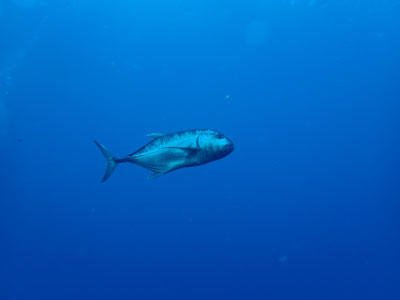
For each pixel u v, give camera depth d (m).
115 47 25.83
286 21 27.39
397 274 19.88
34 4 22.44
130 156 3.37
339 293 17.98
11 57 23.11
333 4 25.08
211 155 3.00
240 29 27.62
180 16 25.89
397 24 27.02
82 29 24.23
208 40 28.56
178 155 3.09
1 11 22.08
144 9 24.73
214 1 25.14
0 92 23.53
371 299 17.80
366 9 25.86
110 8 23.98
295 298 17.33
